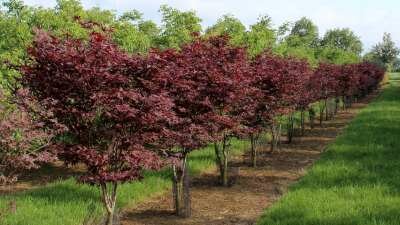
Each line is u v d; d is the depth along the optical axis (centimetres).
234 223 902
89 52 663
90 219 825
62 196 999
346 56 4859
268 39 2497
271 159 1574
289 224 784
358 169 1172
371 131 1842
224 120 996
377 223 743
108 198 746
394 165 1191
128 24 1809
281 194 1084
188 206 950
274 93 1363
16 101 634
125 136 715
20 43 1325
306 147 1817
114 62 672
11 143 582
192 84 943
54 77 665
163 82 782
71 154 689
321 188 1015
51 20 1402
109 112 680
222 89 991
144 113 691
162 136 814
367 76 3962
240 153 1659
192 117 945
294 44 4019
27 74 687
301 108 2020
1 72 1160
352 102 3972
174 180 970
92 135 712
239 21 2447
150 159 729
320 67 2484
